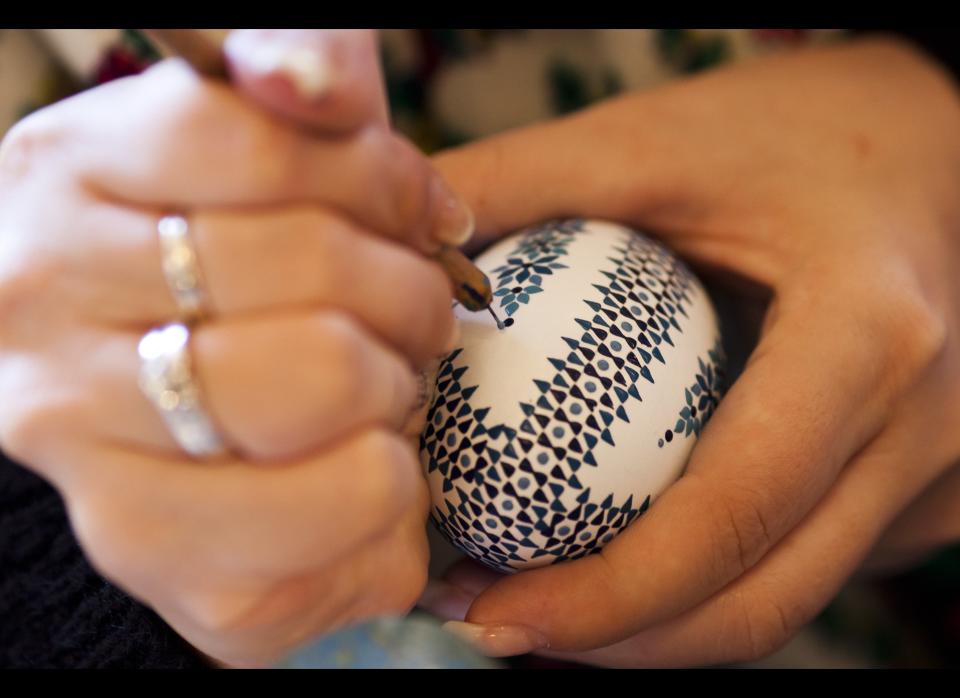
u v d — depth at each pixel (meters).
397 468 0.35
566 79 0.87
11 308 0.35
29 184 0.36
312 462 0.34
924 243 0.63
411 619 0.41
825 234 0.61
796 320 0.57
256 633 0.39
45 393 0.35
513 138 0.66
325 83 0.30
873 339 0.56
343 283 0.33
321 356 0.32
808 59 0.74
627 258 0.54
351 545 0.36
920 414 0.59
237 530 0.35
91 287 0.34
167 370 0.32
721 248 0.65
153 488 0.35
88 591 0.51
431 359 0.41
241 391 0.32
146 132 0.33
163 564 0.36
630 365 0.48
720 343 0.56
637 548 0.48
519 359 0.48
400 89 0.82
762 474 0.50
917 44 0.77
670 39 0.83
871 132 0.67
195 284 0.33
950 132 0.70
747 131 0.66
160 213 0.33
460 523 0.48
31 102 0.77
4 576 0.51
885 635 0.83
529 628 0.48
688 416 0.51
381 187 0.35
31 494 0.54
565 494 0.46
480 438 0.47
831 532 0.56
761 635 0.54
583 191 0.63
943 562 0.83
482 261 0.56
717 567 0.50
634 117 0.66
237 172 0.32
